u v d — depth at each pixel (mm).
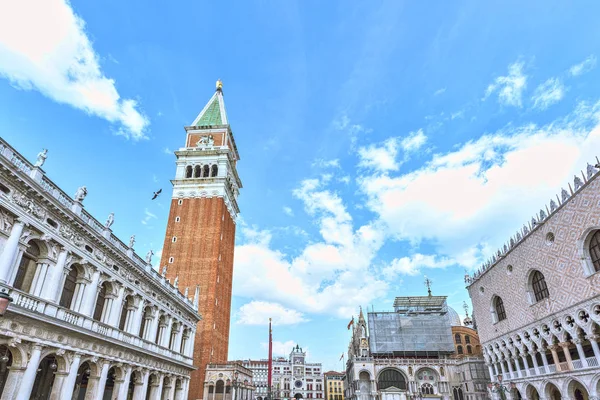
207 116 112000
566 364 43469
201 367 75750
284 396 182750
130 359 39969
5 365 28438
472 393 76438
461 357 89688
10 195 25531
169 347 53375
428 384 84688
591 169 38844
